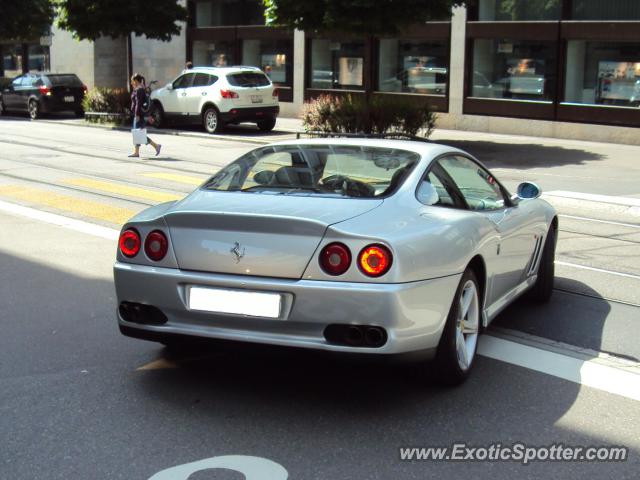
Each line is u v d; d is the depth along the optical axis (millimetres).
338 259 4277
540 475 3760
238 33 32062
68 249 8617
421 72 26453
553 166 17531
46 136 22984
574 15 22906
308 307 4293
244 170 5344
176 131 25109
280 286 4332
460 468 3814
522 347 5699
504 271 5715
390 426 4293
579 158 18938
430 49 26109
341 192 4883
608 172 16641
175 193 12672
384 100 20984
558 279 7875
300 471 3754
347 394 4750
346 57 28438
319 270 4305
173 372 5082
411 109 20703
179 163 16797
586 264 8539
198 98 24812
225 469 3764
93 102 29109
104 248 8695
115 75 36875
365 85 27891
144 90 17938
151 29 28672
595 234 10289
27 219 10297
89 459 3859
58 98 30750
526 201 6480
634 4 21797
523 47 23969
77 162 16703
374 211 4578
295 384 4902
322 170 5152
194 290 4531
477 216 5211
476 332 5086
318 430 4230
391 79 27312
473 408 4559
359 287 4230
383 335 4262
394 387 4871
